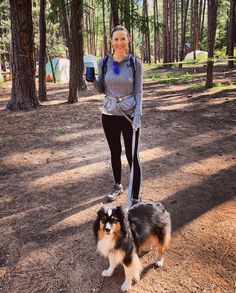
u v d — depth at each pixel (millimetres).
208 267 3332
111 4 11836
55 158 6586
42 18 13195
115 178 4836
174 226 4059
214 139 7355
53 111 11039
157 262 3377
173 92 14141
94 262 3490
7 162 6457
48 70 23109
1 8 25484
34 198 4938
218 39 38781
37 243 3859
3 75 26172
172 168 5836
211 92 13328
